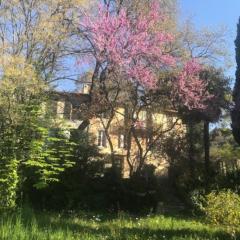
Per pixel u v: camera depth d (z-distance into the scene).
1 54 20.30
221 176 27.16
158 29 26.75
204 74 29.52
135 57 25.84
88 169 25.25
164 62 26.28
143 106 27.98
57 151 22.16
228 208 17.98
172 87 27.08
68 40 23.94
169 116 31.55
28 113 20.47
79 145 25.50
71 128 24.28
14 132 20.59
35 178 21.91
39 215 17.05
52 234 10.58
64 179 23.77
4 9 21.52
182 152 35.16
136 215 21.97
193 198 23.70
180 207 26.44
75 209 23.05
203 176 29.19
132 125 27.97
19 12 21.61
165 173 38.53
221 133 42.78
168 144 35.16
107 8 26.77
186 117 30.39
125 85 26.34
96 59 26.42
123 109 29.45
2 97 19.73
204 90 28.23
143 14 26.52
